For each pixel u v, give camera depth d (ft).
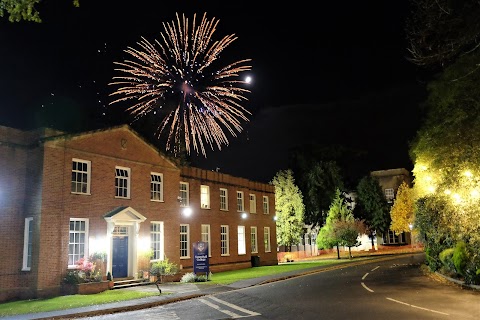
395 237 201.98
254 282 80.79
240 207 133.28
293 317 41.96
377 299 51.67
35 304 60.34
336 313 42.86
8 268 68.80
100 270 76.54
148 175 92.63
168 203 96.53
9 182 70.69
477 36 38.55
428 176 80.18
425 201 82.99
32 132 74.43
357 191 205.36
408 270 94.17
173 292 69.46
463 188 62.64
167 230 95.20
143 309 54.80
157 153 95.61
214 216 119.96
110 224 80.64
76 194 76.18
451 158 66.59
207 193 119.34
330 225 164.45
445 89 65.92
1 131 70.49
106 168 82.89
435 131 70.03
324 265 124.06
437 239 82.94
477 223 60.34
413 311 42.52
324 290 63.00
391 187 210.18
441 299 50.72
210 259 115.75
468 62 56.95
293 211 169.99
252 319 42.16
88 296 66.69
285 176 173.58
